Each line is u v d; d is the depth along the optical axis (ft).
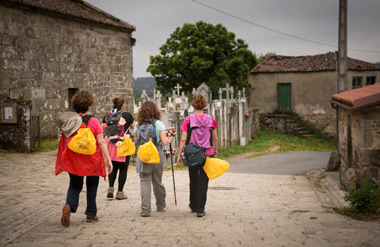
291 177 35.04
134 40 74.54
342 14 41.11
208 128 19.04
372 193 19.95
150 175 18.75
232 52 122.31
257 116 83.76
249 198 24.57
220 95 68.13
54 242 14.06
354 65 88.89
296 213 19.57
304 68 91.30
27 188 25.91
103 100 68.49
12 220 17.33
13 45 50.47
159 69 122.83
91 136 16.10
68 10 59.82
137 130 19.36
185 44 120.88
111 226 16.38
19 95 51.39
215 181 32.14
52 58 57.21
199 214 18.42
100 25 66.74
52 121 57.11
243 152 59.00
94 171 16.44
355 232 15.46
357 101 23.45
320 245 13.67
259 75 95.76
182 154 19.70
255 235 15.02
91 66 65.46
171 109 64.08
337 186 29.50
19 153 42.88
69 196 16.39
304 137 87.61
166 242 14.12
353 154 27.35
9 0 48.73
